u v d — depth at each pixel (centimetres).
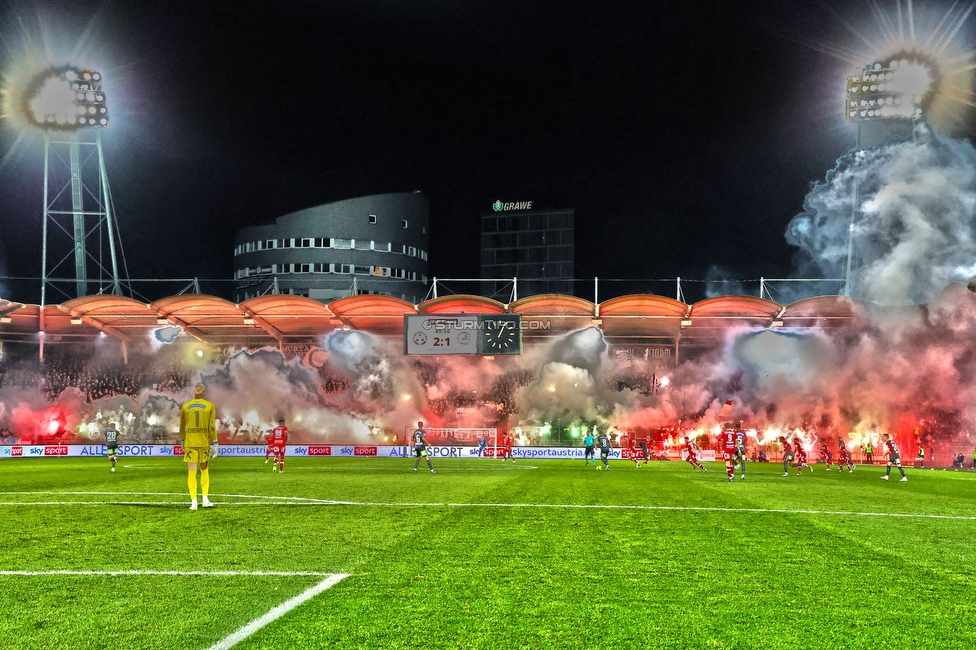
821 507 1445
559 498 1552
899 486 2138
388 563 828
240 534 1028
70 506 1369
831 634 590
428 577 760
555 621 612
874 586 747
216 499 1505
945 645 569
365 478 2206
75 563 825
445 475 2400
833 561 872
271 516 1223
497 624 602
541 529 1090
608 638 572
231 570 790
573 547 939
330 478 2198
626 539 1007
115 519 1184
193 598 674
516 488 1816
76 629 582
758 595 704
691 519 1224
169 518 1195
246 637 564
